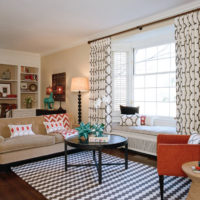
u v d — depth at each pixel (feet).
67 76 18.97
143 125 14.64
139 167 10.97
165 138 9.25
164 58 14.96
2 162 10.29
